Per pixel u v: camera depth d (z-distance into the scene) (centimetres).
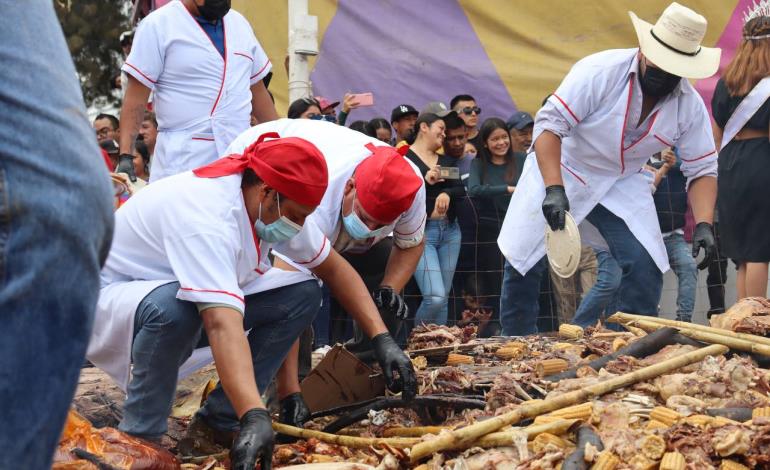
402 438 379
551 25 880
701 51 546
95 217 169
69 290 165
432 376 442
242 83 542
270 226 353
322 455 379
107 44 2344
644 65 545
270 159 344
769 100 629
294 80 788
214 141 532
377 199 419
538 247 594
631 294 573
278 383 430
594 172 575
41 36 170
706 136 577
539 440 348
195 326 362
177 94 528
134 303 360
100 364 385
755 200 640
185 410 482
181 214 348
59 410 168
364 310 411
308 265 405
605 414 357
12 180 161
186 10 527
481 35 889
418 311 671
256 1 922
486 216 695
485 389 437
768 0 855
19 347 161
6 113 162
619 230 576
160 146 538
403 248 477
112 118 869
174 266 344
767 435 322
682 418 359
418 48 891
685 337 475
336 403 439
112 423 457
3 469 162
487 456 347
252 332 407
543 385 426
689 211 757
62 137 166
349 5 896
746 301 487
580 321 623
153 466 326
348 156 443
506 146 700
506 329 625
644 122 560
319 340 647
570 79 548
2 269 160
